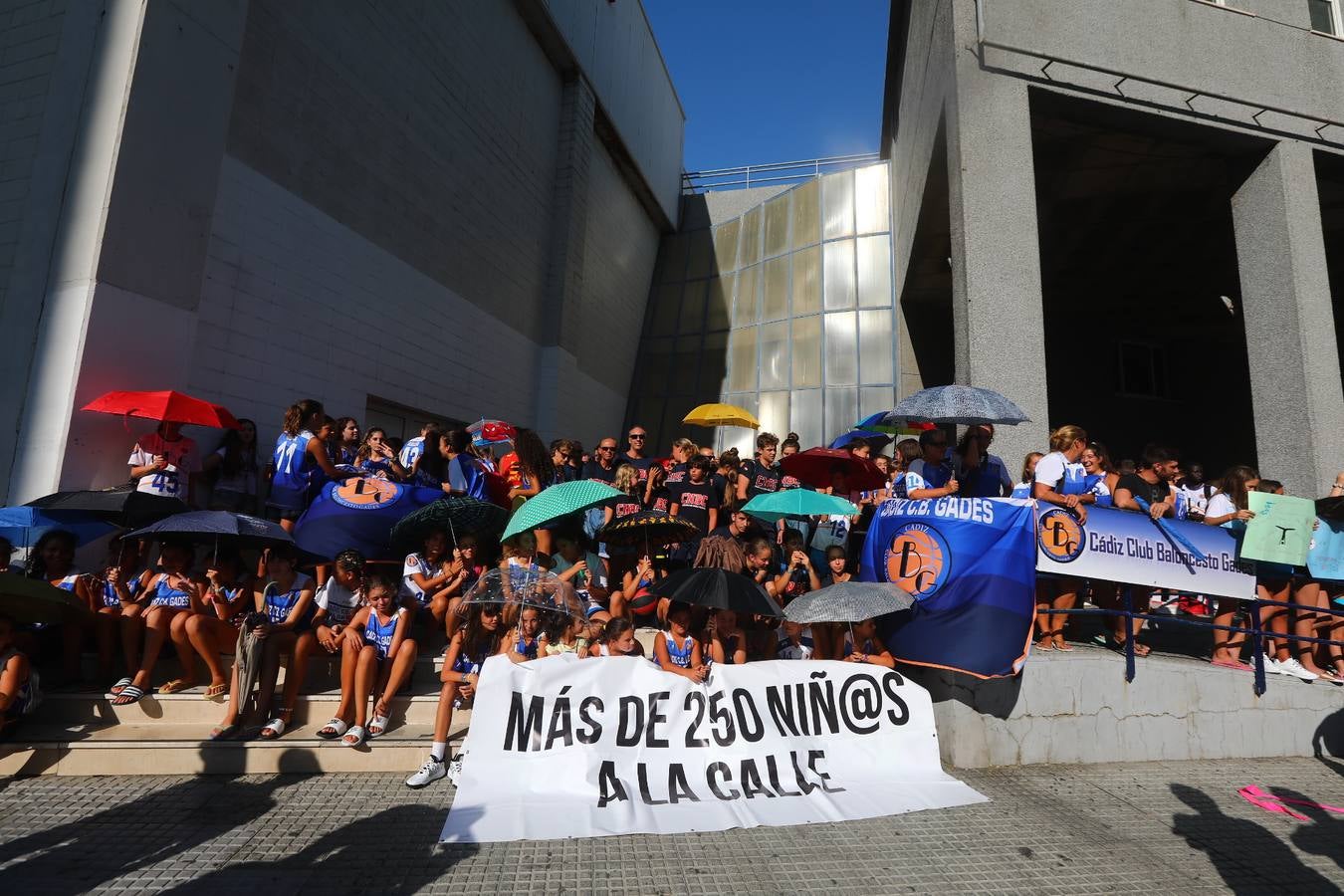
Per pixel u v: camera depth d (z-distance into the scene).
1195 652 6.38
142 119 6.38
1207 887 3.31
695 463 7.27
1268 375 8.48
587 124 15.52
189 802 3.91
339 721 4.62
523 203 13.35
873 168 18.45
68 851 3.31
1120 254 12.54
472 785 3.99
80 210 6.20
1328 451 7.85
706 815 3.94
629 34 17.97
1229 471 5.95
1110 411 15.67
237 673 4.62
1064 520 5.39
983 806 4.21
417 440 7.46
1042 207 10.83
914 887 3.21
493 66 12.32
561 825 3.74
